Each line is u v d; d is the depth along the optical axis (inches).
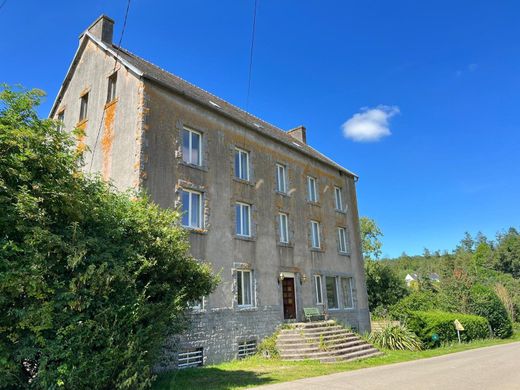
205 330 562.3
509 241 3164.4
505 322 1095.6
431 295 1191.6
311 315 748.6
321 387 379.2
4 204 271.3
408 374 454.9
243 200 682.2
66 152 335.0
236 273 636.1
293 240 774.5
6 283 254.1
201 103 639.1
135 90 575.5
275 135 833.5
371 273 1560.0
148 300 360.2
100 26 695.1
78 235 304.5
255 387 383.9
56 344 278.1
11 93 312.0
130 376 308.5
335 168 966.4
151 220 382.0
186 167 596.4
